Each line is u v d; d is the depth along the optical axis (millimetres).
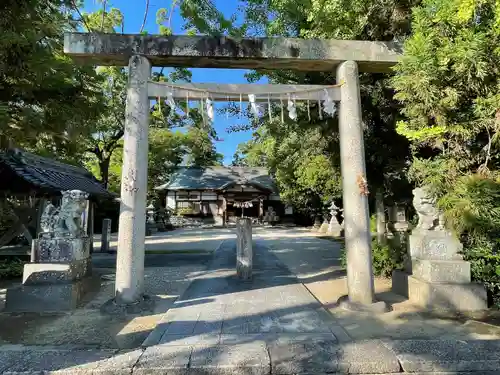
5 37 4895
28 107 6309
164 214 25688
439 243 5074
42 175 8523
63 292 4719
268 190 30609
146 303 4684
